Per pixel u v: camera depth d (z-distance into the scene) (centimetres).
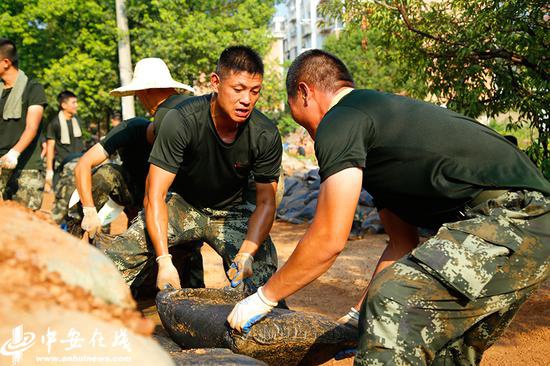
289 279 216
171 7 1597
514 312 229
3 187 540
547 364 321
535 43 470
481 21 485
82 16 1617
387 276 207
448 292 204
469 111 530
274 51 4534
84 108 1694
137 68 411
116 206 441
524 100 493
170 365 79
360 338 205
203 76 1739
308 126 247
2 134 552
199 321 248
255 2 1725
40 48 1709
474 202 218
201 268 449
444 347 237
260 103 2200
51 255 77
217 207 367
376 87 2548
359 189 209
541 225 211
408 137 220
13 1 1697
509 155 224
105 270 82
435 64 560
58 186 584
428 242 209
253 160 338
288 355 237
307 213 918
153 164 325
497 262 203
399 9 540
